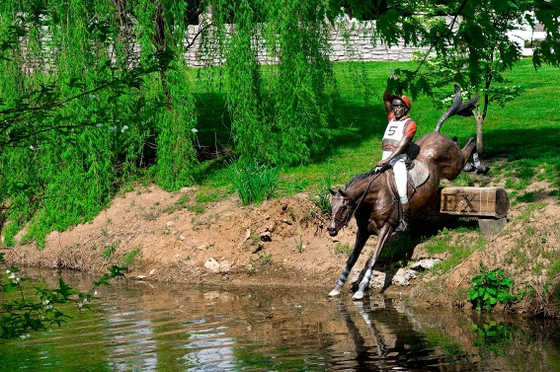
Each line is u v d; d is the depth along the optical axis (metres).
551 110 21.55
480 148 17.58
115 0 18.23
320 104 19.41
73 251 17.00
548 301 11.59
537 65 6.44
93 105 16.66
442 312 11.96
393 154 13.08
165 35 18.06
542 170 15.77
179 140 17.95
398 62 30.64
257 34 18.84
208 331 11.05
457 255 13.41
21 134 6.71
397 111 13.37
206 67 19.98
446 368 8.92
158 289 14.52
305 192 16.52
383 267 14.05
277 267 14.95
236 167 17.61
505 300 11.85
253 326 11.27
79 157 17.78
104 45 16.20
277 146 18.67
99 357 9.81
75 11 17.33
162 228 16.61
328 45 20.23
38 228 17.98
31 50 17.94
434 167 13.69
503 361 9.16
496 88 16.70
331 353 9.66
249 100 18.31
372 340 10.27
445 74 15.66
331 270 14.43
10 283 6.72
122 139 18.72
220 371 9.01
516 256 12.38
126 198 18.12
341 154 19.45
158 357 9.73
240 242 15.56
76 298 13.76
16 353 10.12
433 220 14.95
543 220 13.08
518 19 13.21
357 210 13.27
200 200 17.28
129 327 11.45
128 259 16.11
